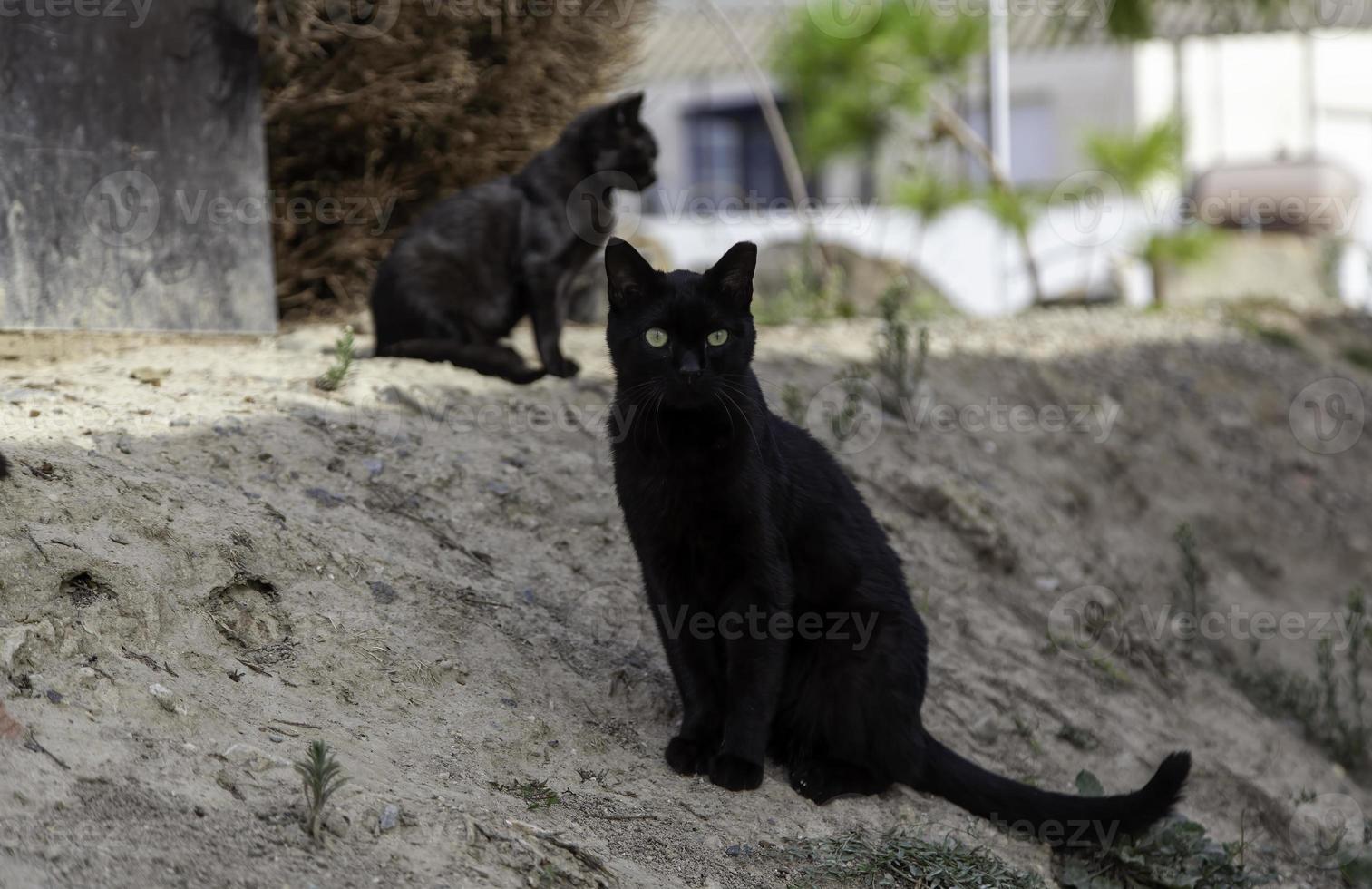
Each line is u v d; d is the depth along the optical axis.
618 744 4.41
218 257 7.57
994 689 5.89
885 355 8.78
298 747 3.60
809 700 4.67
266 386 6.00
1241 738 6.66
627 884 3.57
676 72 22.08
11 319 6.76
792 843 4.11
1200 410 10.87
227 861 3.00
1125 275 16.31
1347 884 5.65
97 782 3.09
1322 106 20.52
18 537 3.78
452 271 6.95
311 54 8.12
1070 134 19.00
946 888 4.04
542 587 5.14
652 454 4.37
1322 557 9.80
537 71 8.71
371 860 3.21
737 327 4.47
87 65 6.93
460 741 4.02
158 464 4.83
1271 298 14.42
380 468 5.42
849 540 4.67
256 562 4.29
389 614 4.46
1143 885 4.63
